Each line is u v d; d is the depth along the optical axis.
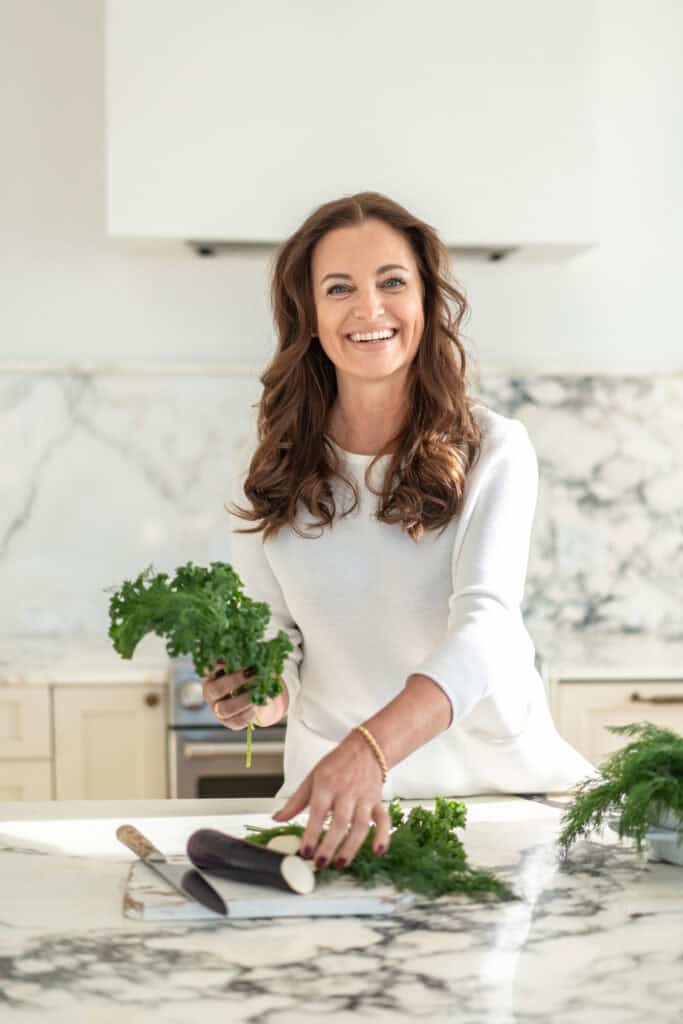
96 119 3.36
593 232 2.98
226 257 3.40
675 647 3.30
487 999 1.03
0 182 3.36
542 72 2.94
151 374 3.41
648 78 3.48
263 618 1.38
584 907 1.25
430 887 1.27
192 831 1.54
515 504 1.72
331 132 2.92
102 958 1.12
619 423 3.51
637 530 3.53
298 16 2.89
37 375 3.40
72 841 1.50
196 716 2.91
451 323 1.79
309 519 1.77
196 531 3.46
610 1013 1.01
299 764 1.83
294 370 1.82
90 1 3.34
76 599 3.44
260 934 1.18
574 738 2.98
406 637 1.76
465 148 2.94
